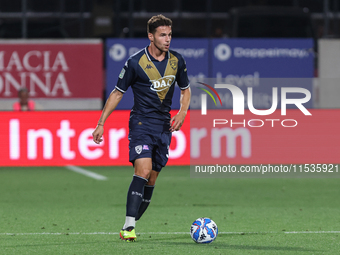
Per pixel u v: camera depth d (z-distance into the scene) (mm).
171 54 22125
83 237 23359
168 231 24812
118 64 67500
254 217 29016
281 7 71688
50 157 52594
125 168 57062
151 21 21609
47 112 52719
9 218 28969
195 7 72375
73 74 67688
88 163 52719
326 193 39562
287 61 68375
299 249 20703
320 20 73375
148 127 21891
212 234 21859
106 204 34344
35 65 67250
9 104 67125
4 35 71375
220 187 42906
